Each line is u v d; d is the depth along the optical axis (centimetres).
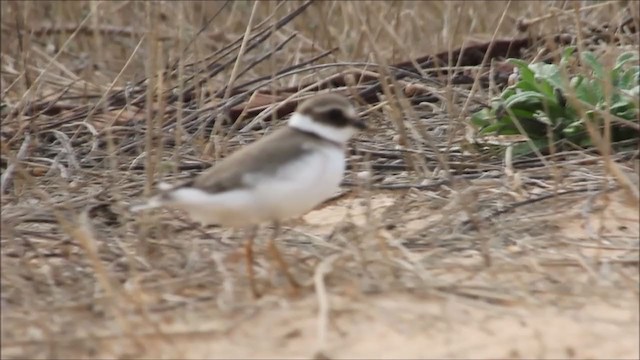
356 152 1164
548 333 778
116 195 986
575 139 1121
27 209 1010
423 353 761
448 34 1630
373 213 997
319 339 775
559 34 1461
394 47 1530
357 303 824
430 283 840
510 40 1510
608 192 998
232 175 798
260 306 825
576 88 1124
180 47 1445
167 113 1344
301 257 895
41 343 785
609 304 813
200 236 958
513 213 975
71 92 1573
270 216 818
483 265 874
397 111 1141
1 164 1175
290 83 1558
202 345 783
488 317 802
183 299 836
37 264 903
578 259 873
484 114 1178
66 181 1106
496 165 1113
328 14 1727
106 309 816
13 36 1783
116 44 1817
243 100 1374
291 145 820
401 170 1122
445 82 1383
